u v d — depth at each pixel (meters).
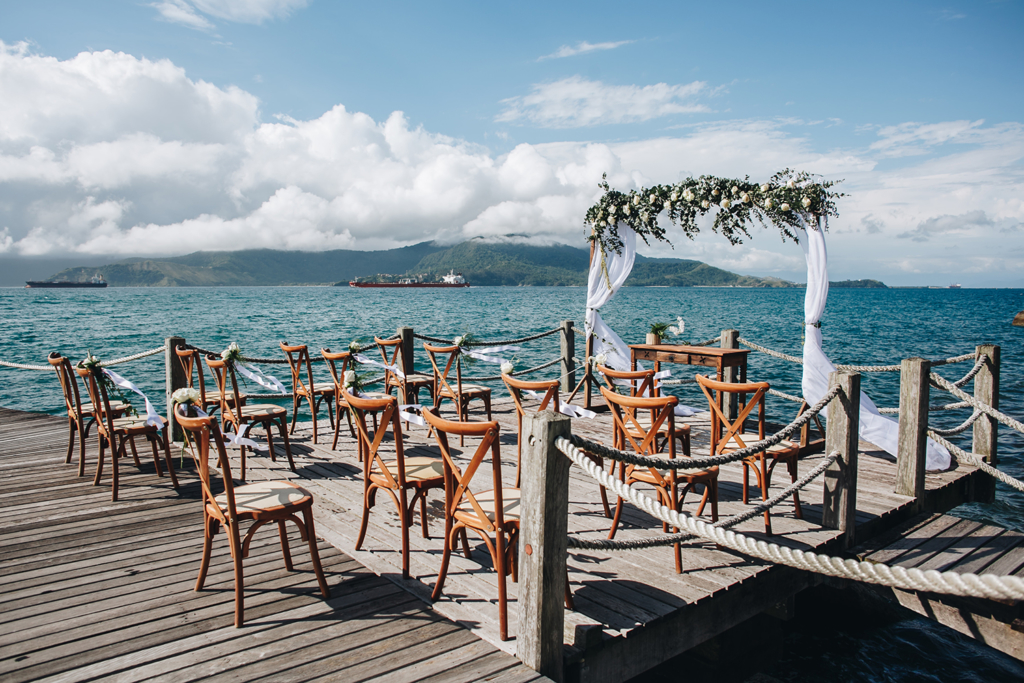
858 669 4.20
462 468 5.14
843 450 3.70
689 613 2.96
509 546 2.70
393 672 2.37
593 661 2.61
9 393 12.81
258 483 3.15
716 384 3.65
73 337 26.19
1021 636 3.12
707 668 3.69
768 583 3.36
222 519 2.74
